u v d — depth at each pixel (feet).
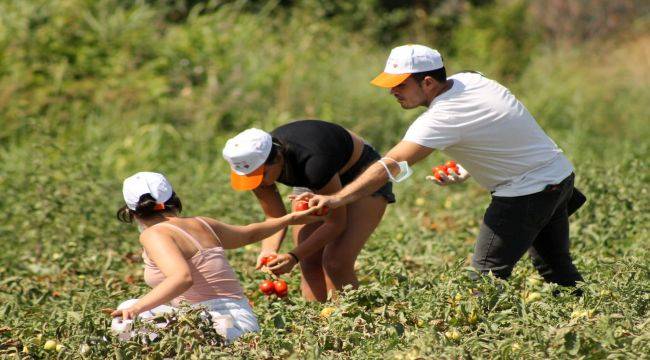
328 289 53.98
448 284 48.83
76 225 77.97
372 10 165.78
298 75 120.88
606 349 40.93
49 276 69.00
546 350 41.50
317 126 50.52
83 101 111.04
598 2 177.37
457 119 47.14
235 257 71.56
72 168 84.64
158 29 129.70
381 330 45.62
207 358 41.68
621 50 164.66
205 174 99.66
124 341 43.39
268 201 52.75
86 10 122.52
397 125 117.39
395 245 70.74
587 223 73.56
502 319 45.88
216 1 147.74
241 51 122.83
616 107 134.21
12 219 79.30
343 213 51.67
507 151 48.26
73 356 44.34
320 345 44.75
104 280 63.21
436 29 168.55
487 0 175.42
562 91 137.59
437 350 40.98
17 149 99.30
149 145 106.52
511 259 50.14
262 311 52.49
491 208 50.14
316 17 156.25
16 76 109.91
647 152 103.50
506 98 48.44
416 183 100.58
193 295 45.65
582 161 97.35
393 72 48.16
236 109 114.52
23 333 48.67
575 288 49.57
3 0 121.60
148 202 45.47
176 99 113.70
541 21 176.45
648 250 61.00
